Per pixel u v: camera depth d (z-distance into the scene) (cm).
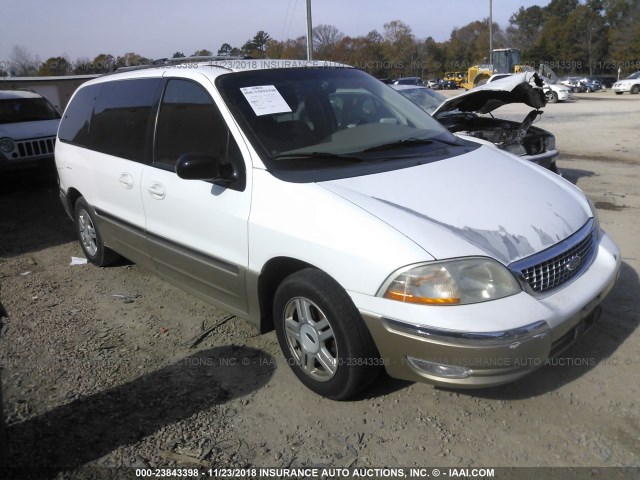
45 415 321
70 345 403
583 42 7844
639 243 554
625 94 3706
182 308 458
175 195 384
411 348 271
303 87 392
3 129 914
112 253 538
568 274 302
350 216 289
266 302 348
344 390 308
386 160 349
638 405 307
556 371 341
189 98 389
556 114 2069
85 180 508
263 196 325
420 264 266
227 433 301
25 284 530
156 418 315
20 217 795
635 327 385
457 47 8700
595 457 272
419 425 301
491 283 270
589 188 804
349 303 292
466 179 334
